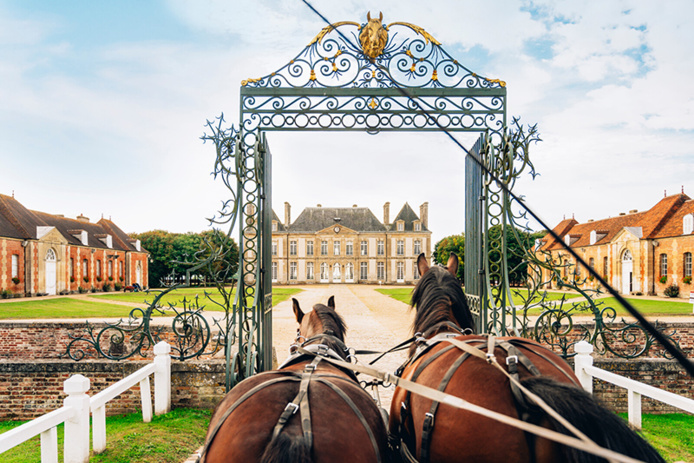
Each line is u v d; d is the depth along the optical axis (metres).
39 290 35.47
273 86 5.35
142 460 4.42
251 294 5.44
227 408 1.84
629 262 35.09
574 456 1.48
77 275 41.44
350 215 70.00
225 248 5.41
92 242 45.31
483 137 5.49
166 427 5.32
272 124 5.36
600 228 42.44
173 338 10.44
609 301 18.64
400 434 2.39
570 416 1.47
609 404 6.21
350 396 1.91
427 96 5.38
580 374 5.46
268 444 1.46
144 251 57.44
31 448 5.48
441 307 2.80
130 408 6.48
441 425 1.85
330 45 5.36
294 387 1.85
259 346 5.14
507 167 5.21
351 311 20.11
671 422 5.67
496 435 1.68
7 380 6.73
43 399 6.68
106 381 6.55
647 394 4.48
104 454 4.57
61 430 6.21
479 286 5.55
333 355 2.48
